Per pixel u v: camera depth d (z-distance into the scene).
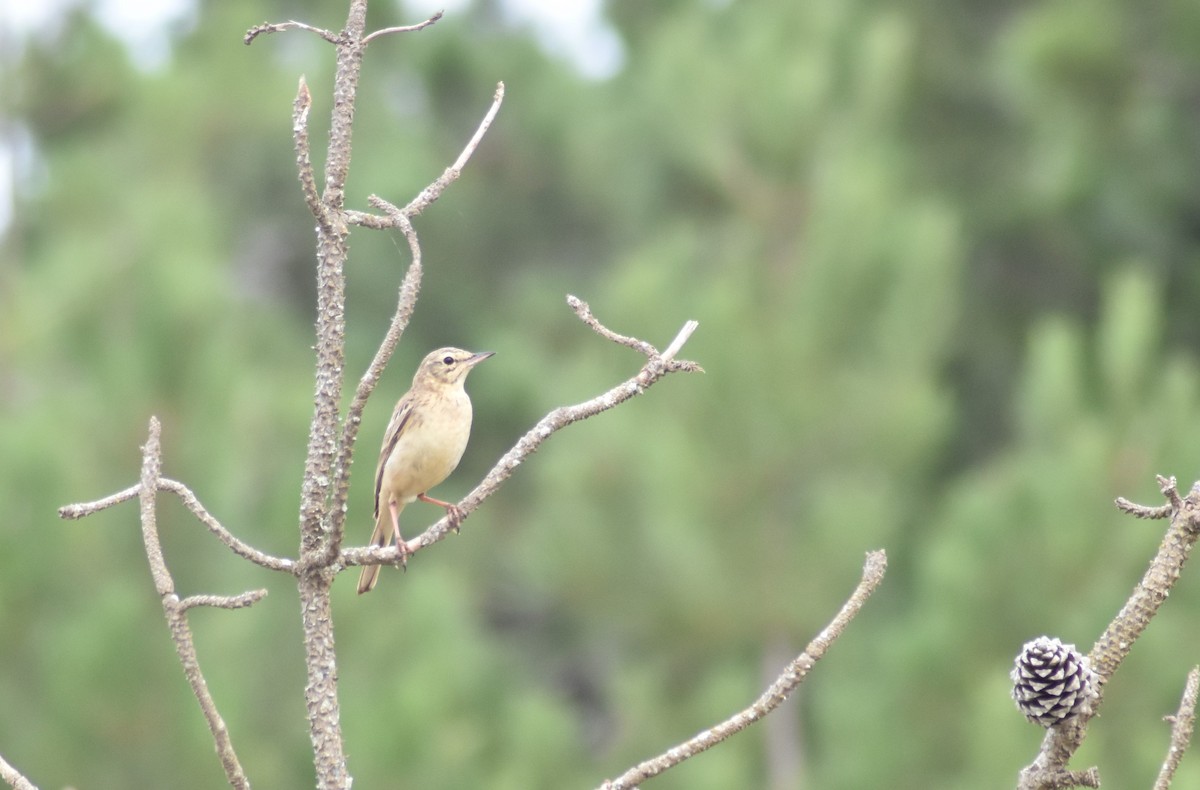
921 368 15.66
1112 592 11.86
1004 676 11.51
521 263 25.78
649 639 16.23
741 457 15.23
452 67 25.80
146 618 11.70
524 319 23.41
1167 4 19.67
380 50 26.17
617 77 23.86
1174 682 11.70
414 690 11.90
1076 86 19.45
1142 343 13.57
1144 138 20.23
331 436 5.37
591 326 5.62
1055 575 12.09
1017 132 22.91
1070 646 5.17
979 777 10.98
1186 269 20.89
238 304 18.98
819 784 13.40
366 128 24.58
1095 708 5.11
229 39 22.94
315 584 5.39
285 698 13.12
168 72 22.38
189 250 15.41
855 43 17.95
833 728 13.41
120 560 12.11
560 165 25.33
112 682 11.05
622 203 21.48
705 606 15.36
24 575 11.43
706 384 15.21
